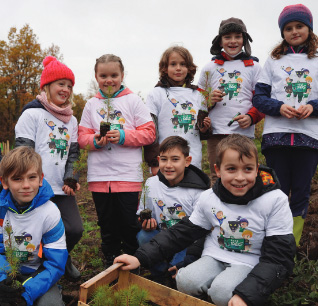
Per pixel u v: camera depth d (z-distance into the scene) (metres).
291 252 2.57
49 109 3.61
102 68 3.75
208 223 2.98
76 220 3.53
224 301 2.54
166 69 4.28
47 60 3.68
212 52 4.59
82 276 3.68
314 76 3.64
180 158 3.39
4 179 2.74
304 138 3.59
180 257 3.42
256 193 2.67
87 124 3.91
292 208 3.79
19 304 2.48
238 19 4.33
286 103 3.70
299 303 2.87
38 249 2.87
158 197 3.56
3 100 33.16
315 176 5.77
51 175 3.55
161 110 4.20
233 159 2.59
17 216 2.83
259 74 4.39
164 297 2.56
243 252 2.79
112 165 3.70
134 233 3.80
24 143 3.46
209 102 4.18
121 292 2.17
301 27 3.71
